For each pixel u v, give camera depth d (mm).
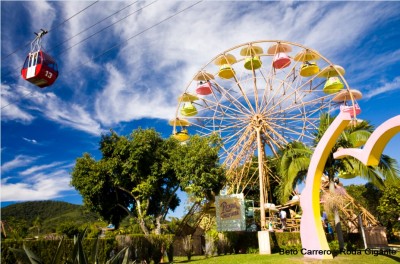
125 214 26859
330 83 26172
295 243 22984
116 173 22922
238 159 29688
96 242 7316
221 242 21000
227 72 29531
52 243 12703
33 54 13688
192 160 20766
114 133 24203
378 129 10922
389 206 28719
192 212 25578
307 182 14664
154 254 17578
